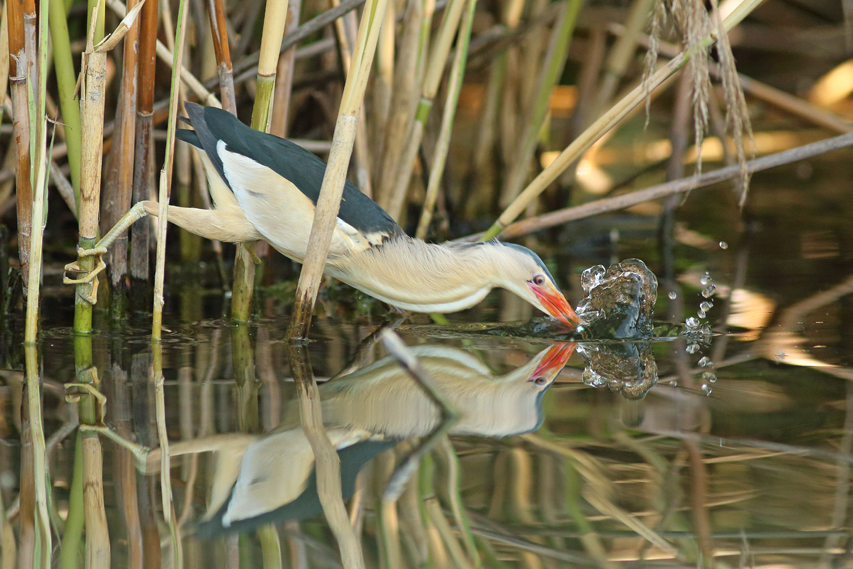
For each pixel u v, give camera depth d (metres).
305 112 12.51
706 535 3.71
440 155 8.88
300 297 6.96
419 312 7.95
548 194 12.84
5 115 10.49
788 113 12.83
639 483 4.21
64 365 6.21
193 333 7.36
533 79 12.77
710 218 12.64
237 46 10.48
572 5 10.84
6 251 8.63
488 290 7.87
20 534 3.71
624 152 16.08
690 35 6.31
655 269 10.01
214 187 7.26
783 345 6.84
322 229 6.69
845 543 3.61
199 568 3.43
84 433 4.81
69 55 7.45
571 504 4.02
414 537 3.70
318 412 5.24
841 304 8.09
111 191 8.05
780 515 3.88
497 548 3.60
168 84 10.73
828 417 5.10
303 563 3.50
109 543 3.64
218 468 4.36
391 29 9.62
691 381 5.93
